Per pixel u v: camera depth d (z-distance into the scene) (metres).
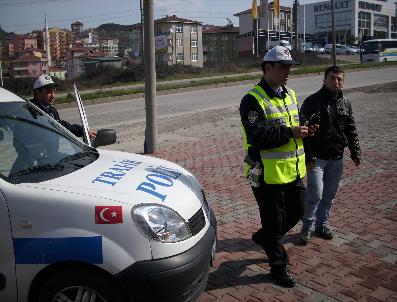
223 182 6.86
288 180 3.69
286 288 3.71
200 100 19.41
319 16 94.69
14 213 2.83
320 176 4.39
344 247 4.44
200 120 13.52
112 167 3.46
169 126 12.67
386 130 10.11
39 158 3.40
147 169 3.54
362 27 91.44
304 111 4.41
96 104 21.16
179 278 2.81
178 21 66.69
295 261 4.18
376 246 4.42
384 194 5.93
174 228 2.92
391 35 100.56
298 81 26.41
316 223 4.70
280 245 3.77
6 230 2.83
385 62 41.56
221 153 8.88
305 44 64.19
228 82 27.09
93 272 2.77
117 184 3.08
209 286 3.78
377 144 8.84
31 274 2.81
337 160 4.48
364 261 4.12
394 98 15.48
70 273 2.79
